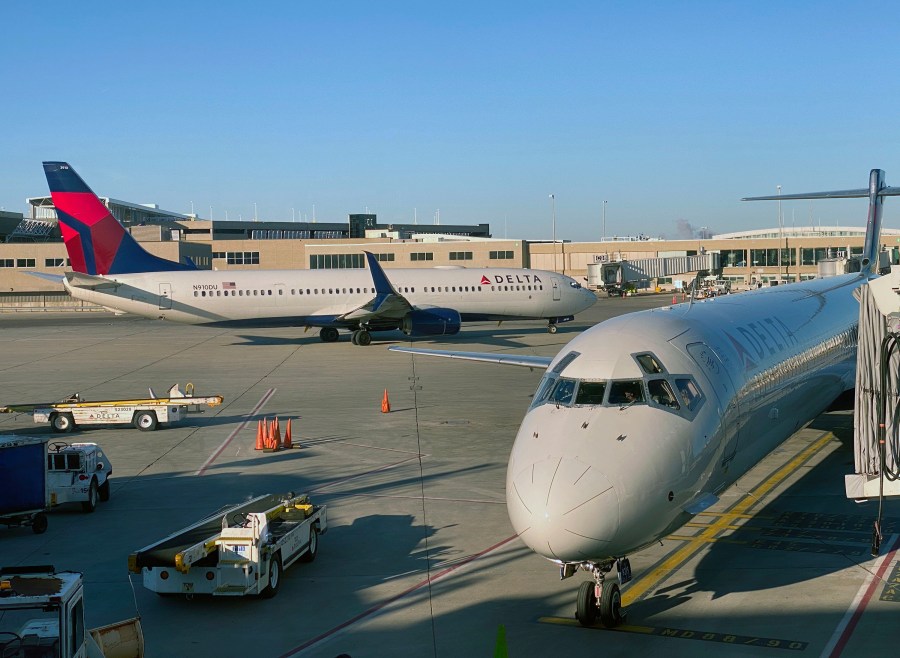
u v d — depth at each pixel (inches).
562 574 514.6
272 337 2508.6
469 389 1504.7
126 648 451.2
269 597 581.0
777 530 692.1
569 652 480.7
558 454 488.4
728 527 703.1
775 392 665.0
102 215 2114.9
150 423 1179.9
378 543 690.8
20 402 1403.8
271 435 1053.2
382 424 1195.3
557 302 2420.0
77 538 719.7
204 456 1020.5
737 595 558.3
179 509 800.3
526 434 522.9
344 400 1403.8
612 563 505.7
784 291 971.9
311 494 840.3
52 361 1966.0
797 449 964.6
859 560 617.9
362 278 2281.0
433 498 817.5
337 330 2345.0
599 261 4872.0
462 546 677.9
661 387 531.8
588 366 546.3
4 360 1998.0
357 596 580.4
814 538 669.9
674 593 565.3
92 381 1641.2
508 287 2372.0
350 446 1056.2
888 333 565.6
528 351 2031.3
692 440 517.7
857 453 586.2
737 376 595.8
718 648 481.4
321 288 2242.9
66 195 2087.8
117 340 2466.8
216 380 1641.2
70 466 795.4
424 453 1008.2
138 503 824.9
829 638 490.6
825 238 4948.3
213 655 493.4
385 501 810.2
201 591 566.6
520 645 493.0
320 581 610.5
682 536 683.4
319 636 516.7
